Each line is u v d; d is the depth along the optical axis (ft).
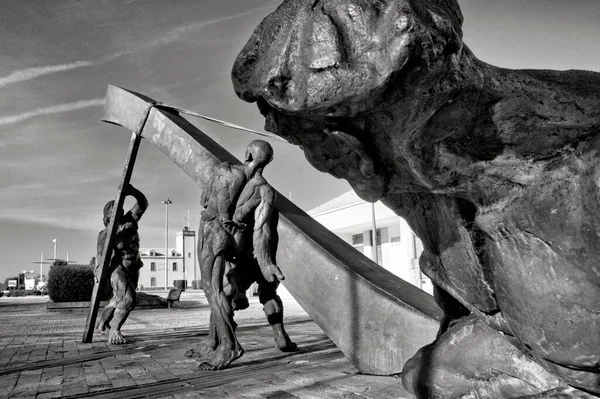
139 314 61.77
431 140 5.46
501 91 5.30
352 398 13.43
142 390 15.30
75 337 32.86
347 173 6.36
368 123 5.32
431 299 17.11
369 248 83.46
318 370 17.87
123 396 14.60
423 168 5.67
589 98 5.55
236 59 5.61
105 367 19.86
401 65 4.41
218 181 20.03
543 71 6.28
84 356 23.12
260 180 19.80
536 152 5.61
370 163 5.76
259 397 13.92
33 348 26.61
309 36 4.89
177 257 282.36
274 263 19.48
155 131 26.53
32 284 254.68
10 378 17.69
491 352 7.08
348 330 16.96
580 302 5.32
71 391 15.38
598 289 5.23
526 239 5.64
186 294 150.00
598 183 5.30
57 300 76.89
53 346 27.48
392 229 80.02
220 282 19.29
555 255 5.45
